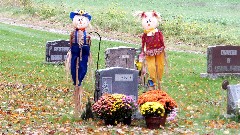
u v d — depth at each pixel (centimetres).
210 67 2164
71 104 1570
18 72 2153
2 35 3366
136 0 5184
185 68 2453
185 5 4997
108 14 4088
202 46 3334
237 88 1411
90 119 1324
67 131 1186
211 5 5006
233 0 5225
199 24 3909
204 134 1177
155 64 1512
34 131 1178
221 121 1341
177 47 3284
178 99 1717
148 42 1497
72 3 4850
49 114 1404
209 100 1695
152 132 1181
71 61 1346
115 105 1249
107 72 1352
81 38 1334
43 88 1812
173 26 3675
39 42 3197
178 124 1311
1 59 2458
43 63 2409
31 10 4300
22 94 1692
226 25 4022
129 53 1927
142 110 1239
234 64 2183
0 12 4416
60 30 3778
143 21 1503
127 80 1362
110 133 1164
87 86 1853
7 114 1374
